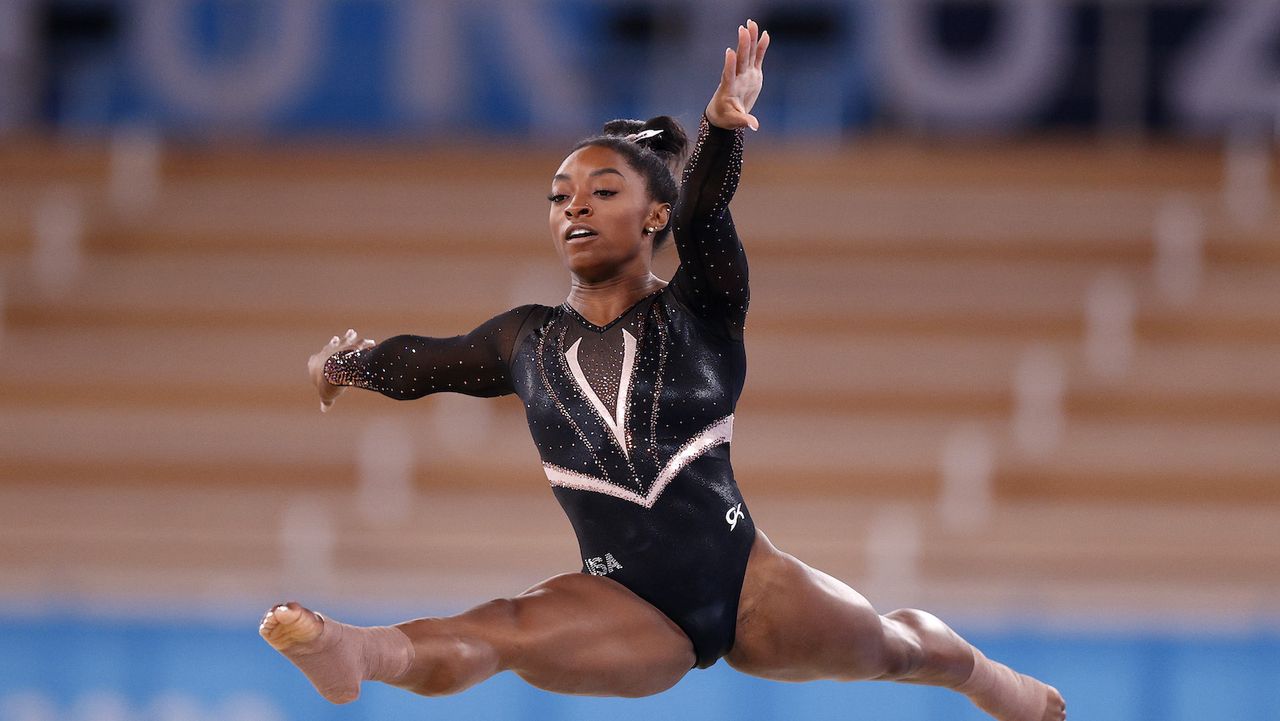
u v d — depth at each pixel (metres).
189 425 37.88
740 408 38.03
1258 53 45.50
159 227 43.16
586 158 13.02
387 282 41.16
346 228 42.84
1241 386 37.88
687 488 12.68
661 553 12.60
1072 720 26.16
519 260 42.09
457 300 40.34
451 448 37.28
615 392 12.81
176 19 47.84
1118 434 36.91
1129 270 40.81
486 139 46.59
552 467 12.94
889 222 42.28
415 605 28.27
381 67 47.38
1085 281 40.50
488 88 47.00
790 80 46.66
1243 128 45.41
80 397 38.84
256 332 40.34
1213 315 39.44
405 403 39.00
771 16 46.44
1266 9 45.44
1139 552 33.41
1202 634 26.48
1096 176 43.44
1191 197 42.84
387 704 27.06
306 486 36.50
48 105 47.81
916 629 14.05
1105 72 45.97
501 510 35.53
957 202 42.84
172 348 39.72
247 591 30.00
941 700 26.73
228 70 47.59
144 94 47.84
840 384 38.25
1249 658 26.25
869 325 39.69
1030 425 37.25
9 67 47.50
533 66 46.59
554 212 13.08
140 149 45.44
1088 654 26.34
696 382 12.88
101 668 27.45
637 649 12.34
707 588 12.66
